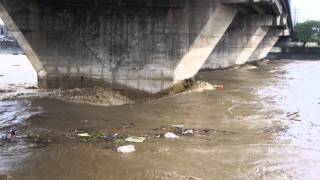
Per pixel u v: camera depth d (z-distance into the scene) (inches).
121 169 651.5
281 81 1921.8
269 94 1465.3
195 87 1416.1
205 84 1492.4
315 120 1041.5
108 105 1181.1
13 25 1321.4
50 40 1323.8
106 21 1288.1
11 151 730.8
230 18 1290.6
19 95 1263.5
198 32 1250.0
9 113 1028.5
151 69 1279.5
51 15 1311.5
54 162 678.5
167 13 1254.9
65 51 1321.4
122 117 1023.0
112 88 1305.4
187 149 760.3
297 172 666.2
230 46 2413.9
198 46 1270.9
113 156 710.5
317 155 752.3
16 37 1328.7
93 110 1096.2
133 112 1086.4
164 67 1273.4
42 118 983.0
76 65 1320.1
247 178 633.6
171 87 1280.8
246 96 1391.5
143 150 746.2
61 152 727.7
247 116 1069.1
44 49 1326.3
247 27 2394.2
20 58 3535.9
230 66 2429.9
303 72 2475.4
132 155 717.3
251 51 2449.6
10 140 799.1
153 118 1019.9
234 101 1275.8
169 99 1246.9
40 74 1344.7
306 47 4397.1
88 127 911.7
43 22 1316.4
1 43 4761.3
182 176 629.9
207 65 2356.1
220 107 1173.7
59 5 1300.4
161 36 1266.0
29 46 1328.7
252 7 1910.7
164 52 1268.5
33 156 705.6
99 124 942.4
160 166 668.7
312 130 935.0
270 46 3161.9
